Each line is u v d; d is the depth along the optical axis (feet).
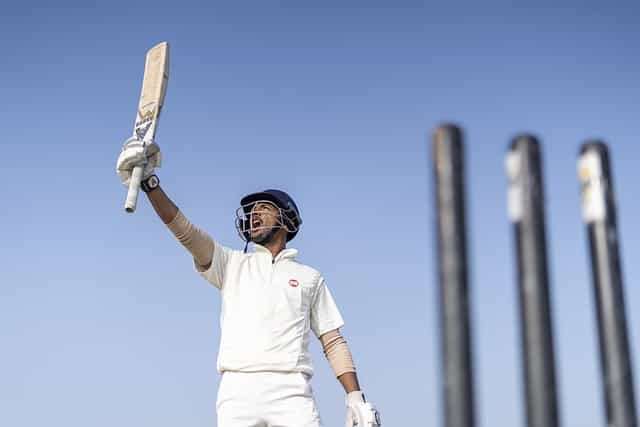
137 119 24.95
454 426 10.49
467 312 10.84
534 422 11.04
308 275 25.86
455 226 11.04
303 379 24.36
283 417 23.66
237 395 23.75
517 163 11.80
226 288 25.22
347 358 25.70
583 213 12.48
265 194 26.18
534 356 11.17
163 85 25.12
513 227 11.78
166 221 24.30
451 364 10.68
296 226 26.61
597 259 12.15
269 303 24.57
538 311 11.28
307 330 25.29
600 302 12.07
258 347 24.04
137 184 23.34
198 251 24.89
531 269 11.41
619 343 11.84
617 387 11.76
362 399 25.11
